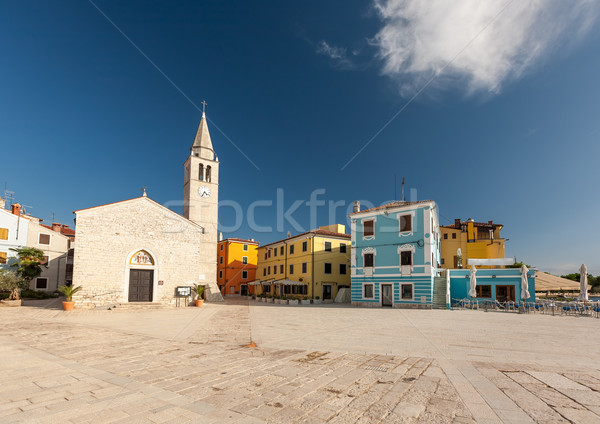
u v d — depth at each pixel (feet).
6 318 62.85
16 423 15.11
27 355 30.12
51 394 19.17
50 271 118.93
